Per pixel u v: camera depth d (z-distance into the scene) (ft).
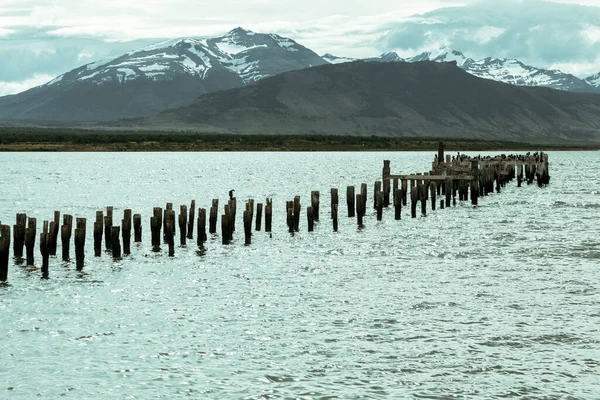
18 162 614.75
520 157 327.67
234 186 358.64
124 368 85.20
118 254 148.15
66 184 368.68
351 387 79.41
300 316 105.81
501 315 105.19
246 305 112.57
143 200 285.84
